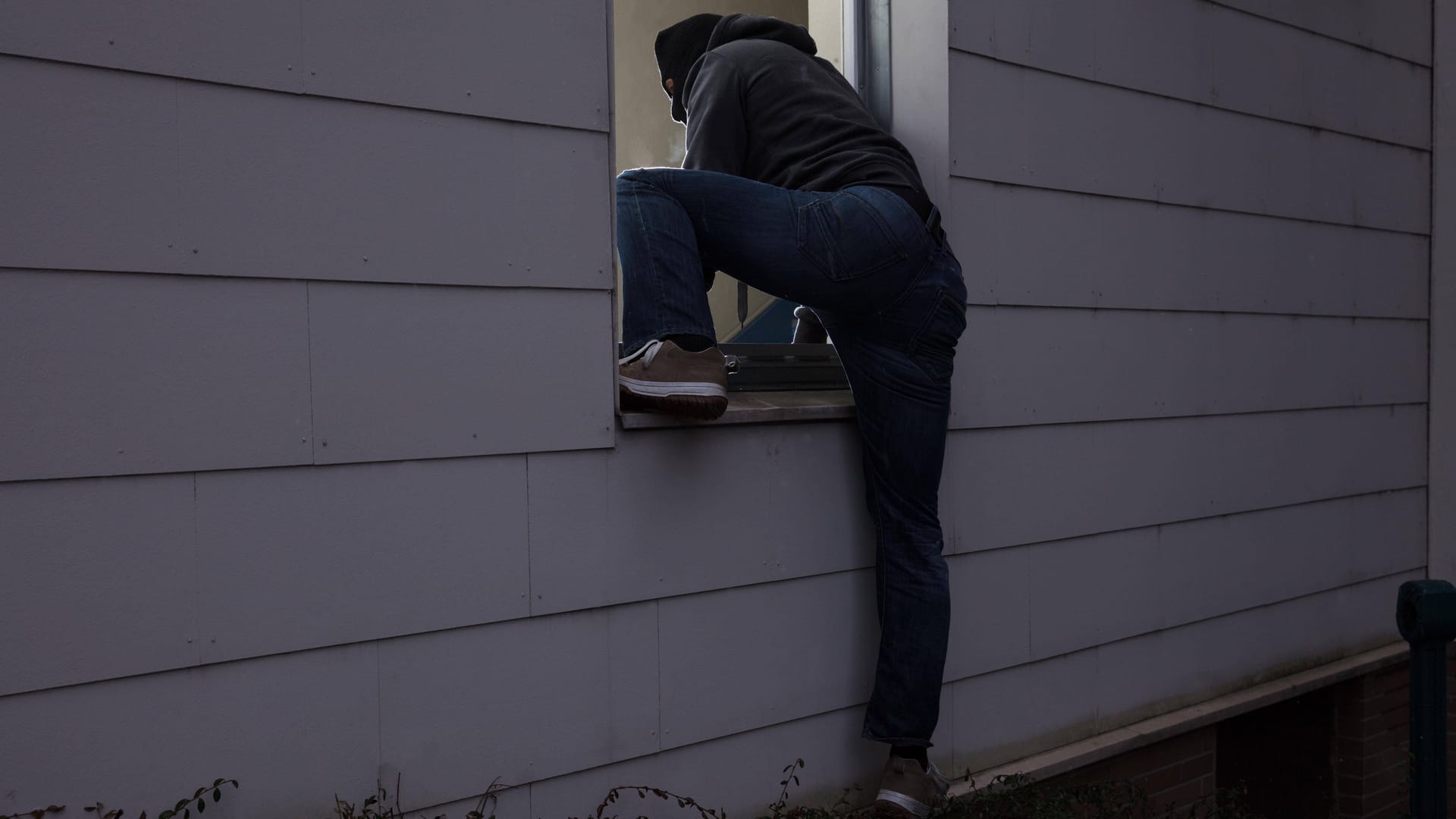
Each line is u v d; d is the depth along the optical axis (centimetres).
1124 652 325
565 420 212
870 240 223
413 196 195
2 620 161
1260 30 367
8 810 162
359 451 190
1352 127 402
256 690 181
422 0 195
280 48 181
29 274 162
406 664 195
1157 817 323
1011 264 294
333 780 188
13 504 162
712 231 227
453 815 200
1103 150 318
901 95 288
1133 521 327
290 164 183
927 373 240
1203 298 350
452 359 199
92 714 168
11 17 160
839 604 257
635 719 222
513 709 207
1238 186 361
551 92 210
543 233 209
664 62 272
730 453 237
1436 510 440
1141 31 328
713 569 234
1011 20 293
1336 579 399
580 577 215
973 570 285
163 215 172
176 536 174
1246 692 361
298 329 184
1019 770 289
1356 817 402
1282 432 378
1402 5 421
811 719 252
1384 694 413
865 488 258
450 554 199
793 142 241
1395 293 424
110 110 167
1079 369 312
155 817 173
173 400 173
